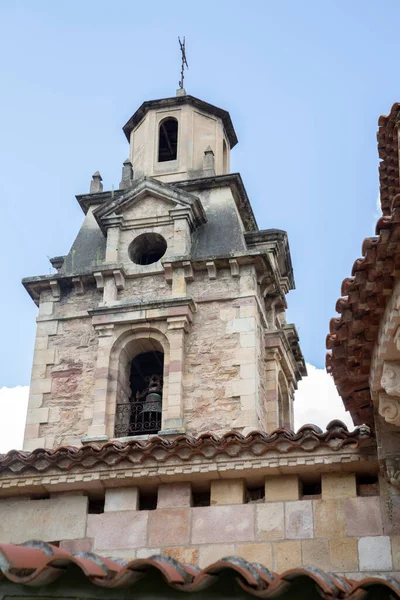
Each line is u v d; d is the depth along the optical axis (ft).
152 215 81.00
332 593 26.43
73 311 78.18
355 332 34.73
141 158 90.38
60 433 72.23
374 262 31.50
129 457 38.83
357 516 36.76
